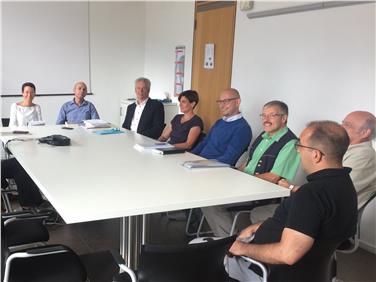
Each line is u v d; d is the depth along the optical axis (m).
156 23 6.40
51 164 2.45
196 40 5.35
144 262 1.47
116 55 6.64
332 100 3.46
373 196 2.17
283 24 3.92
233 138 3.17
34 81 6.04
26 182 3.12
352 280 2.74
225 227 2.71
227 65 4.77
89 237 3.26
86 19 6.28
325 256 1.61
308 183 1.58
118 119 6.83
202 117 5.33
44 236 2.24
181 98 3.76
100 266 2.61
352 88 3.27
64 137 3.11
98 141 3.27
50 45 6.07
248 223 3.06
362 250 3.22
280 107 2.69
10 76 5.84
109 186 2.03
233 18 4.61
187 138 3.70
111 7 6.45
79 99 4.68
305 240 1.48
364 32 3.14
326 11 3.46
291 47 3.85
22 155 2.67
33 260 1.88
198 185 2.13
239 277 1.83
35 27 5.92
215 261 1.55
